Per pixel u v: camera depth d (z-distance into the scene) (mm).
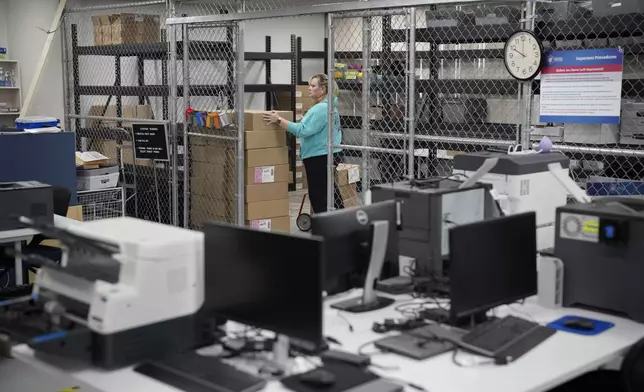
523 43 4055
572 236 2826
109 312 2141
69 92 8109
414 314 2744
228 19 5500
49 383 3488
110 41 7488
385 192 3119
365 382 2078
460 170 3480
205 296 2348
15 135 5207
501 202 3252
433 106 5555
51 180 5398
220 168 5961
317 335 2051
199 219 6273
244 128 5797
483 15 5031
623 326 2652
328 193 5137
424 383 2109
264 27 10219
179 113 8352
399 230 2986
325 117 5664
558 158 3502
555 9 4434
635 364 2377
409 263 3072
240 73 5586
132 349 2197
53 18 7926
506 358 2275
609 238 2711
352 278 2803
